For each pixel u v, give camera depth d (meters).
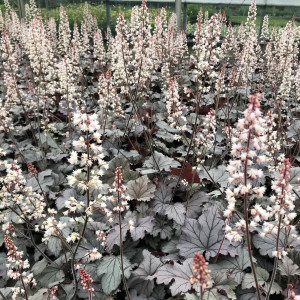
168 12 15.47
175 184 4.34
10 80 6.17
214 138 5.20
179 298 2.92
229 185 4.14
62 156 5.33
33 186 4.43
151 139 5.56
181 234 3.45
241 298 2.93
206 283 1.75
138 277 3.12
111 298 2.94
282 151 5.32
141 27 4.95
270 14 13.98
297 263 3.18
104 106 5.57
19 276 2.50
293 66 8.49
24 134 6.63
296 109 7.12
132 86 7.19
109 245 3.28
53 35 13.52
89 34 14.36
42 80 6.57
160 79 8.96
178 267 2.95
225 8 14.83
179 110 4.15
